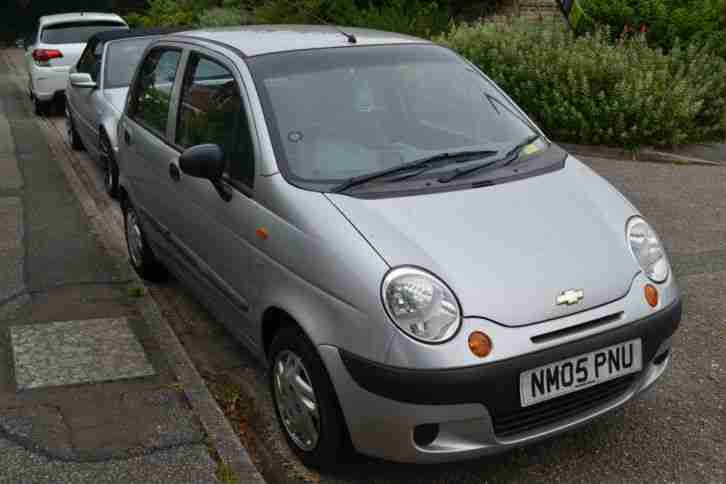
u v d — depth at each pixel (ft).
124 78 29.30
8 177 30.19
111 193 27.17
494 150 13.30
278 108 13.01
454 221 11.16
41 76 44.55
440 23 47.29
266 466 11.98
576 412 10.69
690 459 11.82
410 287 10.07
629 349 10.79
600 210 12.12
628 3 37.55
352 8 51.62
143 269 19.15
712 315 16.43
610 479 11.42
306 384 11.33
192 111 15.40
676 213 23.04
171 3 75.31
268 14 55.62
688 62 33.32
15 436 12.42
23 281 19.17
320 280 10.84
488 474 11.60
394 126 13.30
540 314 10.27
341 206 11.35
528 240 11.06
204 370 15.11
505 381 9.91
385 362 9.97
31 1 112.06
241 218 12.81
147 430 12.57
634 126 29.78
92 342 15.79
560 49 33.12
